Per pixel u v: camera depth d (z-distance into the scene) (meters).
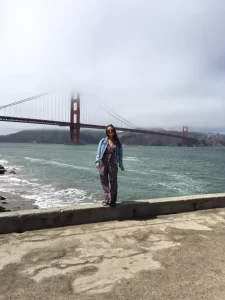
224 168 37.09
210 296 2.42
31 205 14.58
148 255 3.19
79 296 2.38
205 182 23.98
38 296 2.36
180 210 4.98
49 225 4.06
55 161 47.09
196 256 3.19
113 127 4.54
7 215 3.83
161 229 4.07
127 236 3.76
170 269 2.88
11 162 45.09
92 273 2.76
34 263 2.94
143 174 29.12
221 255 3.23
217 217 4.71
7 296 2.35
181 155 73.88
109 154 4.48
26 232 3.85
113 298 2.36
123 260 3.05
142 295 2.41
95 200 15.76
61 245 3.42
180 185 22.09
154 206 4.78
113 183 4.46
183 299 2.37
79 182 23.05
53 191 18.84
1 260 3.00
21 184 22.08
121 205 4.54
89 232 3.89
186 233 3.92
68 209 4.20
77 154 70.19
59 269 2.83
